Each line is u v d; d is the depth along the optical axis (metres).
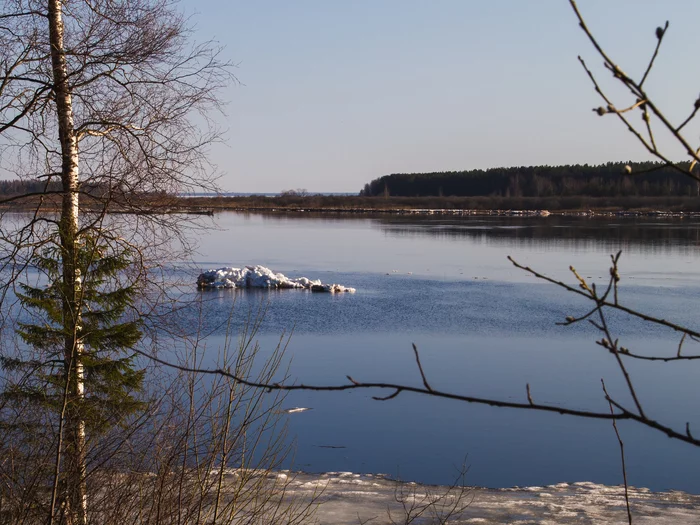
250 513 4.66
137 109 7.71
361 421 13.19
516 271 40.78
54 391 6.61
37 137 7.73
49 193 7.43
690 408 14.55
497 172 163.50
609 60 1.30
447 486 9.32
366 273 41.03
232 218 105.00
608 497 8.82
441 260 47.09
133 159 7.70
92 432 5.32
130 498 4.48
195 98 7.84
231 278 35.31
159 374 6.75
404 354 19.94
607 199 122.62
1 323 6.89
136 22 7.73
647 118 1.32
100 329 6.71
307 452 11.08
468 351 20.45
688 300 30.08
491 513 7.95
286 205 144.00
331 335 22.58
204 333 20.66
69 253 6.45
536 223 89.31
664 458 11.59
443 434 12.62
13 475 4.33
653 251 51.19
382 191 186.62
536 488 9.45
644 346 21.56
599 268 41.22
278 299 31.00
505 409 14.30
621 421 13.55
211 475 4.55
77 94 7.64
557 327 24.61
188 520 4.33
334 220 99.62
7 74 7.41
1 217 7.55
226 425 4.25
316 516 7.04
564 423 13.41
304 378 16.64
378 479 9.48
